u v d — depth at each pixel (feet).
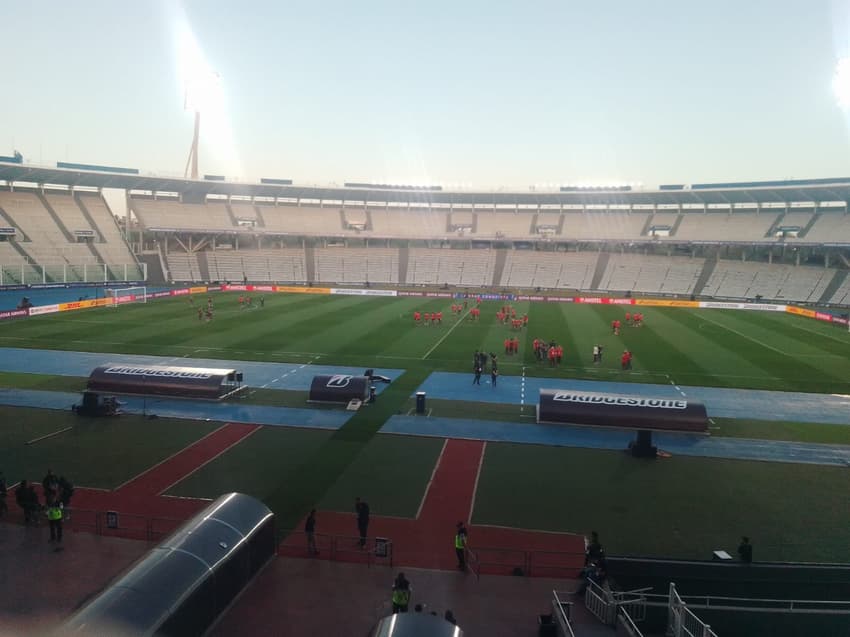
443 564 56.80
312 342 167.43
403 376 131.85
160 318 206.18
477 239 367.45
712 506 70.33
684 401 99.25
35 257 285.23
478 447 89.30
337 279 354.54
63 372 128.67
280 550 58.54
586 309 259.60
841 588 48.62
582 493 73.67
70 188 327.26
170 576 43.14
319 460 82.89
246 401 110.83
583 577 52.80
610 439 94.22
